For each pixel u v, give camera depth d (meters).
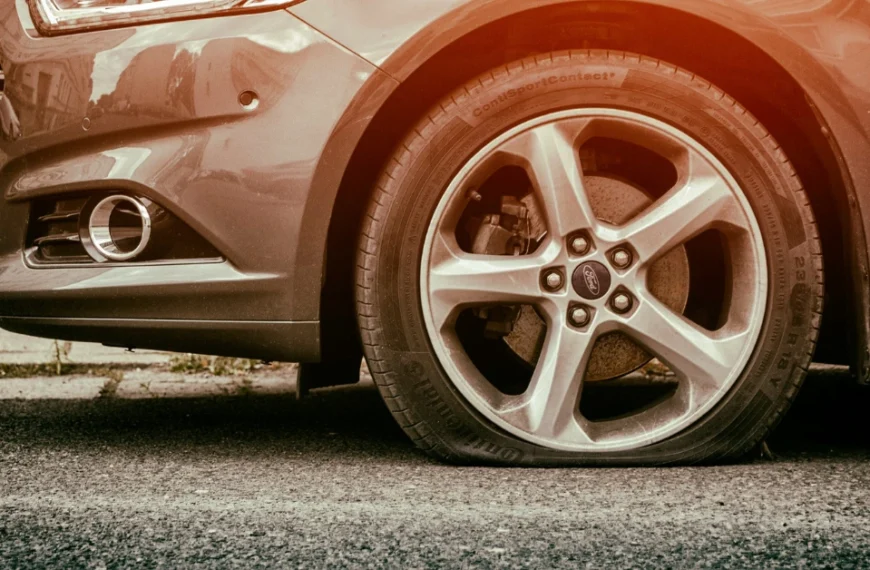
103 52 1.82
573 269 1.80
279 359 1.83
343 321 2.00
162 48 1.78
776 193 1.81
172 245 1.82
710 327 2.09
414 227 1.80
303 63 1.73
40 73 1.87
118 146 1.81
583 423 1.85
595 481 1.75
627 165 2.05
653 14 1.75
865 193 1.76
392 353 1.80
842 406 2.71
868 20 1.75
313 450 2.08
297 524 1.49
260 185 1.75
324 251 1.76
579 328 1.81
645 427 1.86
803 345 1.82
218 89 1.75
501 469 1.84
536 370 1.85
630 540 1.40
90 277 1.83
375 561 1.32
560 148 1.80
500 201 1.96
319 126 1.73
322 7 1.74
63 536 1.44
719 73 1.86
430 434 1.83
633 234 1.81
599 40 1.84
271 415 2.60
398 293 1.80
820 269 1.82
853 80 1.73
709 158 1.81
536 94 1.79
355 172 1.85
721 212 1.81
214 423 2.46
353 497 1.65
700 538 1.41
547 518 1.51
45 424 2.42
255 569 1.29
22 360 3.55
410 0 1.73
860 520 1.50
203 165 1.75
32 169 1.89
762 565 1.30
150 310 1.82
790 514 1.53
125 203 1.83
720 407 1.83
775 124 1.91
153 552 1.36
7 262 1.93
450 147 1.79
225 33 1.76
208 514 1.55
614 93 1.80
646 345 1.83
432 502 1.61
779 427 2.38
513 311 1.96
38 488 1.73
